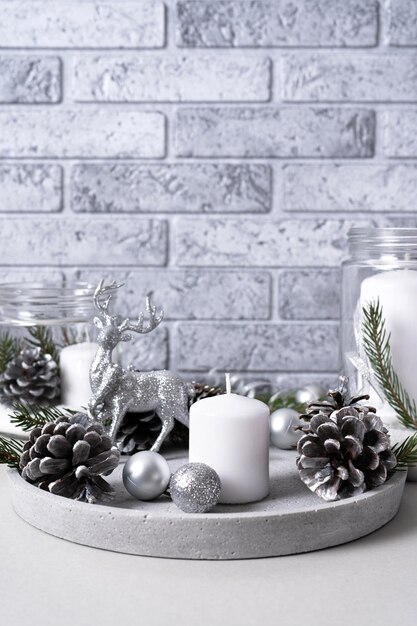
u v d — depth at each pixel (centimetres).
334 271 133
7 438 104
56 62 131
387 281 95
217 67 131
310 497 82
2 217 133
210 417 80
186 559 72
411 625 60
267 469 82
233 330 134
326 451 79
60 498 76
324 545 74
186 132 131
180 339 134
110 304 109
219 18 130
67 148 132
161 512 73
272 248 133
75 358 107
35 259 133
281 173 132
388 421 94
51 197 133
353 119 131
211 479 75
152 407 93
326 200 132
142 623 60
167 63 131
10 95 131
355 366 98
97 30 130
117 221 133
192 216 133
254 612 62
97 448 80
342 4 130
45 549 74
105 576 68
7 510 85
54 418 100
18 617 61
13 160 132
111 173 132
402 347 94
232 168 132
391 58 130
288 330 134
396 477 82
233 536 71
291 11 130
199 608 63
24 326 110
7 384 107
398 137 131
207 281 133
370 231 99
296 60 131
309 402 89
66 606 63
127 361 134
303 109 131
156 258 133
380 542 76
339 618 61
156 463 80
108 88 131
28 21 130
